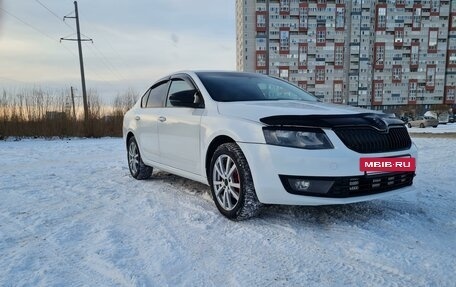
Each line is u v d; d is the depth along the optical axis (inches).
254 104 135.3
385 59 3120.1
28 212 142.3
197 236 113.6
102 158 323.3
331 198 108.5
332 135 109.8
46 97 692.1
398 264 92.1
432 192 166.1
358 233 113.3
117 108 746.8
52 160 309.7
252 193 121.0
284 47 3024.1
